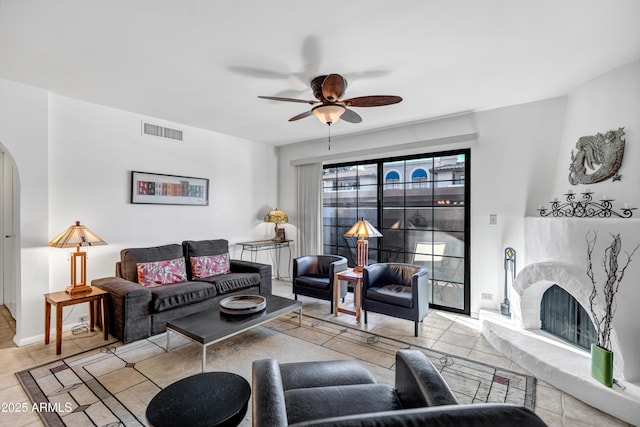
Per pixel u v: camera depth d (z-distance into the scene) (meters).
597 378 2.05
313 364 1.73
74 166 3.24
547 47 2.22
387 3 1.76
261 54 2.33
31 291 2.89
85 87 2.94
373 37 2.11
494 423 0.76
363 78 2.74
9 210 3.68
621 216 2.35
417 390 1.29
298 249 5.33
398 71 2.61
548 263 2.69
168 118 3.93
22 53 2.30
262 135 4.80
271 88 2.97
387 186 4.50
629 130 2.35
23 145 2.85
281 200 5.64
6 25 1.95
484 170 3.61
